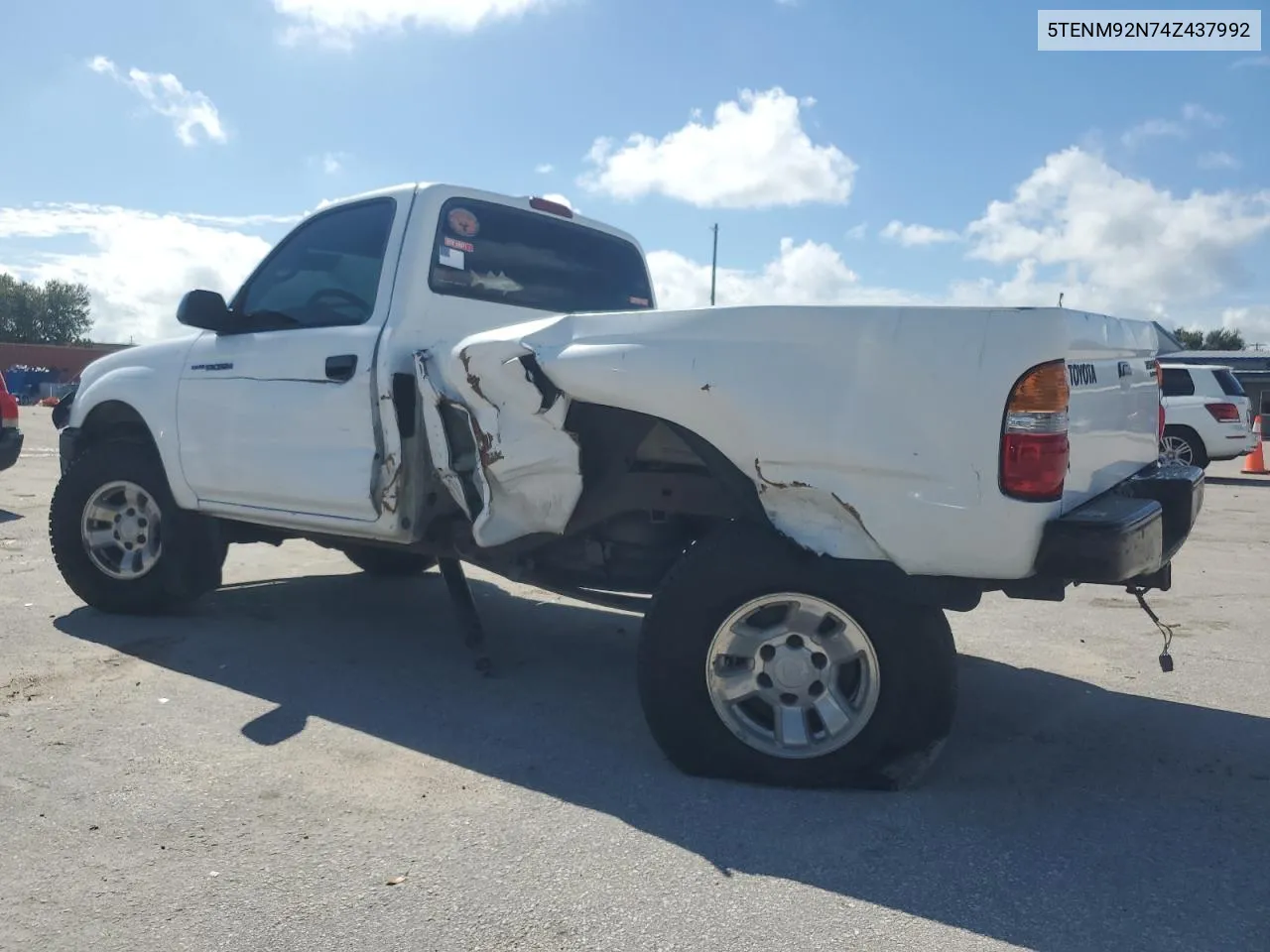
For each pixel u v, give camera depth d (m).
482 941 2.59
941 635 3.40
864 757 3.47
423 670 4.93
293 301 5.23
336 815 3.30
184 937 2.59
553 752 3.89
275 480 4.92
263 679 4.70
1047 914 2.75
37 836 3.11
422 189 4.89
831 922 2.70
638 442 3.88
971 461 3.22
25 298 83.88
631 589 4.37
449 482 4.36
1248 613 6.38
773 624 3.55
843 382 3.35
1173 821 3.34
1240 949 2.59
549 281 5.40
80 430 5.84
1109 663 5.23
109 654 5.00
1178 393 15.56
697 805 3.40
